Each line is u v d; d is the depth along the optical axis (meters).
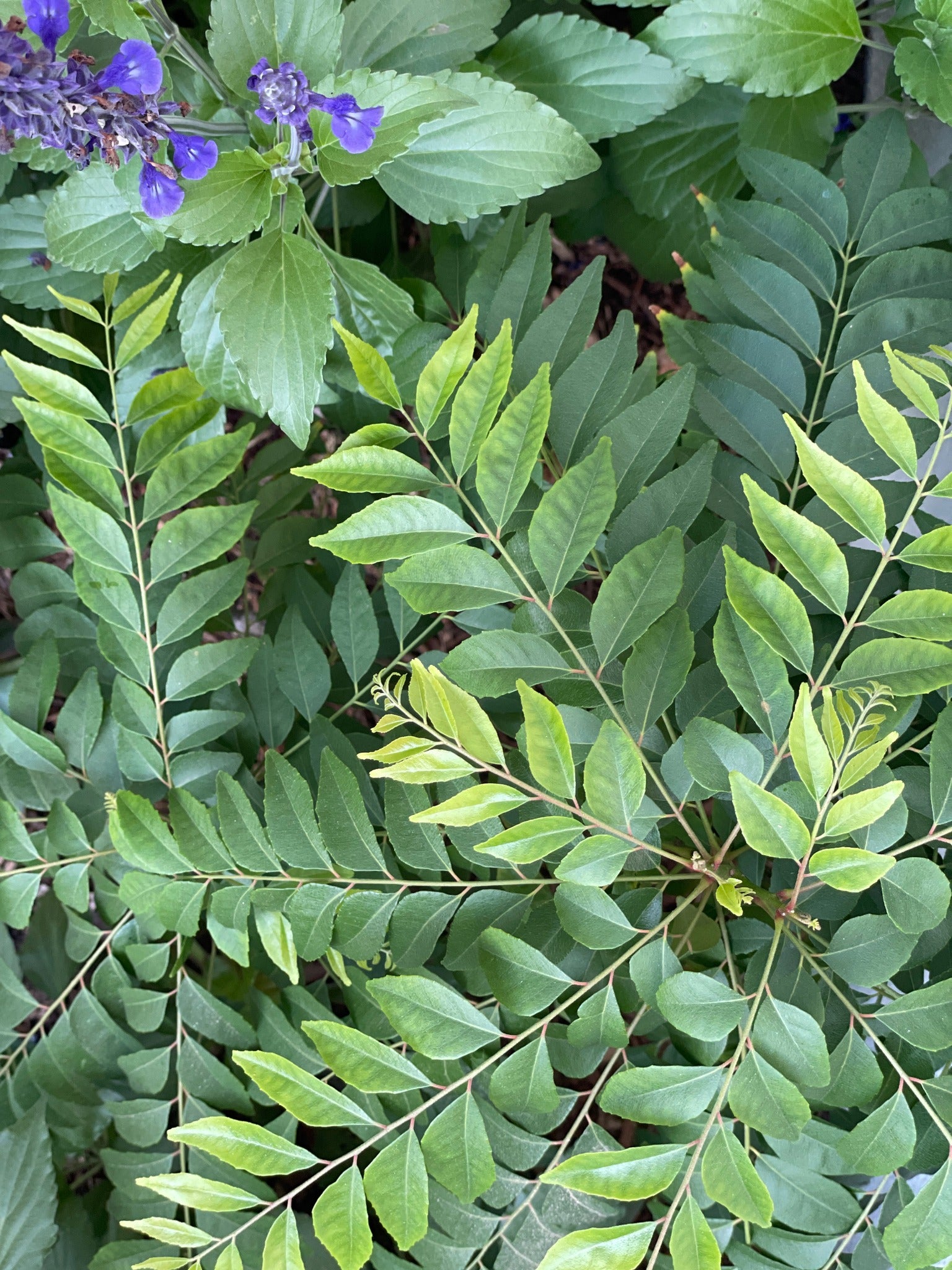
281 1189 0.74
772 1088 0.46
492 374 0.47
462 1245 0.53
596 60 0.65
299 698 0.61
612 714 0.49
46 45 0.48
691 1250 0.45
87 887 0.59
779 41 0.62
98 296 0.69
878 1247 0.50
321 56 0.56
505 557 0.49
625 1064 0.52
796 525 0.45
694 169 0.77
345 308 0.65
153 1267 0.47
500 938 0.49
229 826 0.53
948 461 0.65
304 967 0.82
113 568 0.56
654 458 0.53
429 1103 0.48
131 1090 0.66
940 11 0.60
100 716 0.61
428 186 0.62
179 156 0.52
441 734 0.46
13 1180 0.60
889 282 0.58
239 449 0.57
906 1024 0.47
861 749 0.46
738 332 0.58
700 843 0.51
